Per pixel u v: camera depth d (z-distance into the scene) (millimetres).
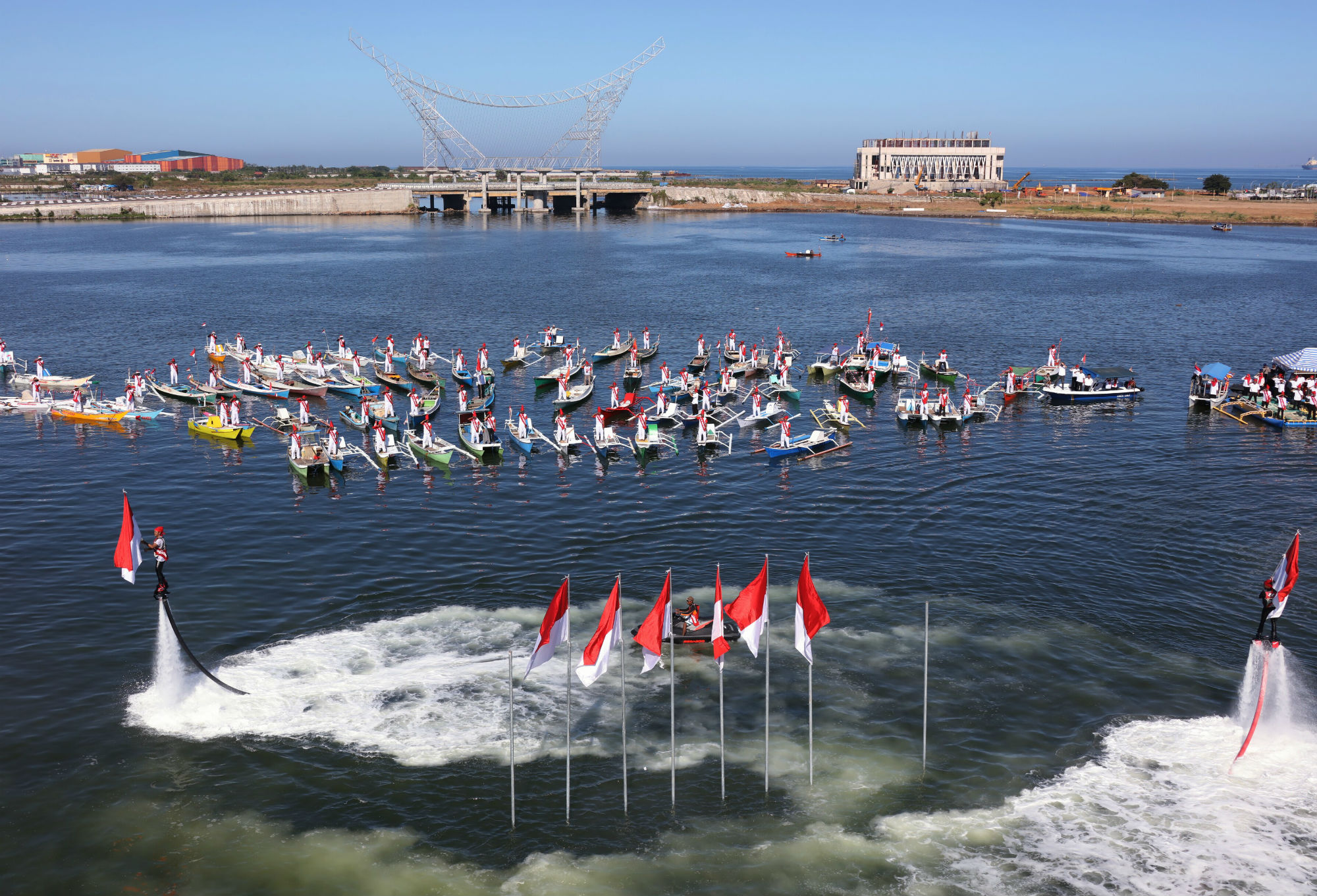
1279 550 56906
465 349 120188
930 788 35688
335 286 172500
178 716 39500
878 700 41344
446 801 34656
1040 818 34062
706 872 31375
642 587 51812
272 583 51812
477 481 70062
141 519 61219
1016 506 64438
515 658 44219
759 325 137125
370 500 65312
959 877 31250
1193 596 50844
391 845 32531
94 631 46531
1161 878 31172
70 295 159000
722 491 67750
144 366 109000
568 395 92438
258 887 30625
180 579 52125
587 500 65688
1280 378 94688
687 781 35906
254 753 37250
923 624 47781
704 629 45938
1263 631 46969
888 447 79062
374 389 96062
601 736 38594
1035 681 42812
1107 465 73562
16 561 54406
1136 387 96000
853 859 32031
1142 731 39188
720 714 40000
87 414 86188
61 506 63625
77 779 35594
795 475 71562
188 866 31516
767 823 33750
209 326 133000
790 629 47281
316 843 32594
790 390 94312
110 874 31141
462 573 53375
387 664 43656
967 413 86625
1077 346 121875
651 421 81000
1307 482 69062
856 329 134250
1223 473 71312
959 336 128500
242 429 80062
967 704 41062
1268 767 36844
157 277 182500
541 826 33500
